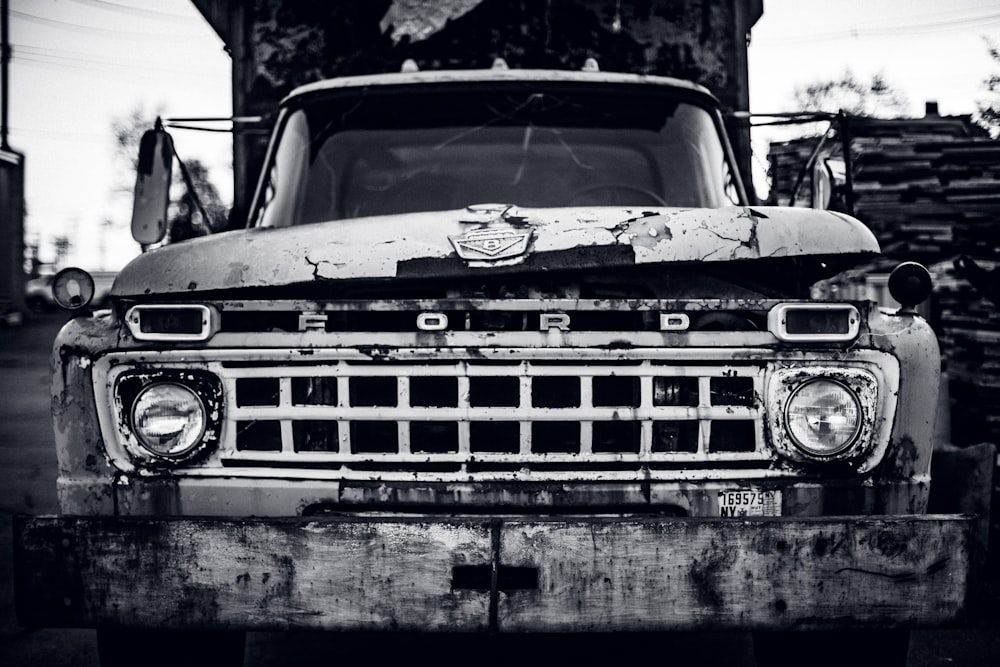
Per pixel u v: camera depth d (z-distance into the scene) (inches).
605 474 106.4
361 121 162.7
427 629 100.3
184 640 119.3
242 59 193.0
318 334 108.1
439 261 111.3
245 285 113.3
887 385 108.7
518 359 106.4
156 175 176.4
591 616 100.1
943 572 101.1
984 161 329.7
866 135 409.7
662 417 107.0
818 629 100.4
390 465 107.6
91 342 111.0
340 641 165.2
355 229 119.0
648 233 114.3
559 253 111.5
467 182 155.1
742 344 107.8
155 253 120.9
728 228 116.3
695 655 158.7
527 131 159.6
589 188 154.6
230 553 101.8
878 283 304.5
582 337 106.8
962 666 151.5
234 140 191.5
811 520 100.8
